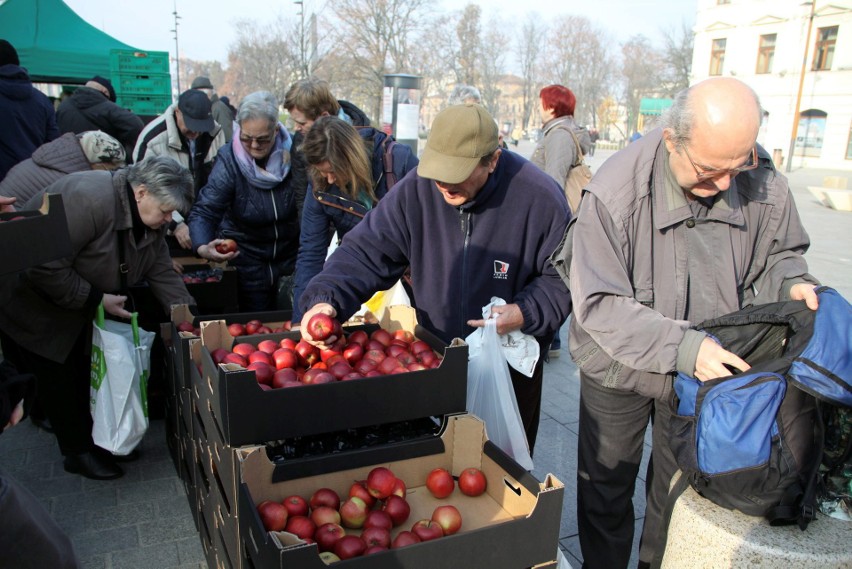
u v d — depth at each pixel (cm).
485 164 222
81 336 327
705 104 173
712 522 182
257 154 390
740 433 175
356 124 431
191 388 258
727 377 183
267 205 412
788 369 177
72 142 372
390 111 823
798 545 171
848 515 184
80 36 1066
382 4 3916
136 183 304
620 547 248
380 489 186
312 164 318
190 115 485
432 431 215
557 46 6881
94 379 318
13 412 178
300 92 383
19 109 529
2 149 525
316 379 199
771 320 194
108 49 1071
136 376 323
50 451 383
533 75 6931
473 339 238
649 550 249
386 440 208
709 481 183
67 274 298
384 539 168
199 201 409
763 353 201
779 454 175
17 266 213
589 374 233
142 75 1000
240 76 5484
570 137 513
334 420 189
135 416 321
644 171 206
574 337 239
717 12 3931
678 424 197
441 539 147
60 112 635
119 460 370
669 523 200
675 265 210
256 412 178
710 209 208
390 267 263
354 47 4019
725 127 169
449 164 211
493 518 189
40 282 293
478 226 244
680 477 203
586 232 209
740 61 3844
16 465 366
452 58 5144
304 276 342
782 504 177
